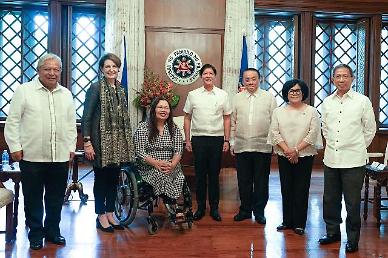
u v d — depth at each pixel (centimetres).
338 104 328
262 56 783
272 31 784
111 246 328
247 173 405
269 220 411
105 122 347
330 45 797
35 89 311
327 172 338
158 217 418
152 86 591
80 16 740
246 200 407
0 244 329
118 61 356
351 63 806
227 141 409
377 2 759
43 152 312
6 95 734
